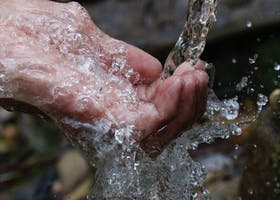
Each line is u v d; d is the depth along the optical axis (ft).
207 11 5.36
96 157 5.27
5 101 5.46
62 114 5.17
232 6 10.59
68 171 9.84
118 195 5.32
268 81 9.45
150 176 5.38
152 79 5.46
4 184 10.27
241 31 10.26
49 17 5.64
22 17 5.57
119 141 5.08
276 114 6.76
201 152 9.34
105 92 5.17
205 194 5.78
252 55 10.25
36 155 10.93
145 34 11.33
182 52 5.46
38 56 5.30
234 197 7.72
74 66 5.32
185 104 5.02
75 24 5.66
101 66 5.45
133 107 5.11
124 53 5.53
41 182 10.05
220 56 10.62
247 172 7.19
